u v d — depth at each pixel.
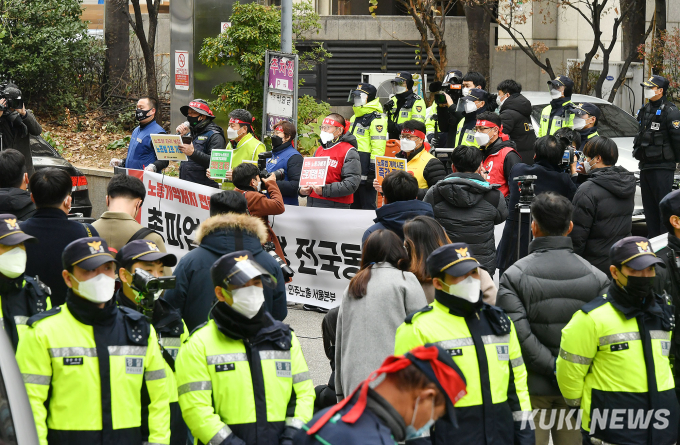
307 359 11.99
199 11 23.34
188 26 23.52
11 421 4.88
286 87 18.05
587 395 6.90
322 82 31.86
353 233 13.70
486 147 13.59
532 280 7.39
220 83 23.48
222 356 6.04
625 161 19.14
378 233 7.54
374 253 7.48
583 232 10.55
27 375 5.73
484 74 28.20
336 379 7.71
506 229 11.87
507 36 34.53
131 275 6.83
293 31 25.23
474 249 10.37
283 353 6.20
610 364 6.75
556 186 11.55
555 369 7.32
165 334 6.98
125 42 30.94
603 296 6.94
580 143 16.30
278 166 14.80
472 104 15.50
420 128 14.36
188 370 6.04
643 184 17.27
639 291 6.64
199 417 5.93
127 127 29.72
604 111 22.02
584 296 7.41
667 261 7.76
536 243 7.62
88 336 5.86
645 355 6.71
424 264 7.75
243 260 5.98
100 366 5.82
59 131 28.75
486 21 28.11
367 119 16.92
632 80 29.34
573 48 33.41
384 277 7.39
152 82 28.89
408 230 7.86
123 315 6.06
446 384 4.12
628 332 6.71
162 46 34.59
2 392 4.99
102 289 5.80
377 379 4.14
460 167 10.57
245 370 6.04
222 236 8.12
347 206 15.16
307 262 14.14
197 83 23.67
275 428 6.03
